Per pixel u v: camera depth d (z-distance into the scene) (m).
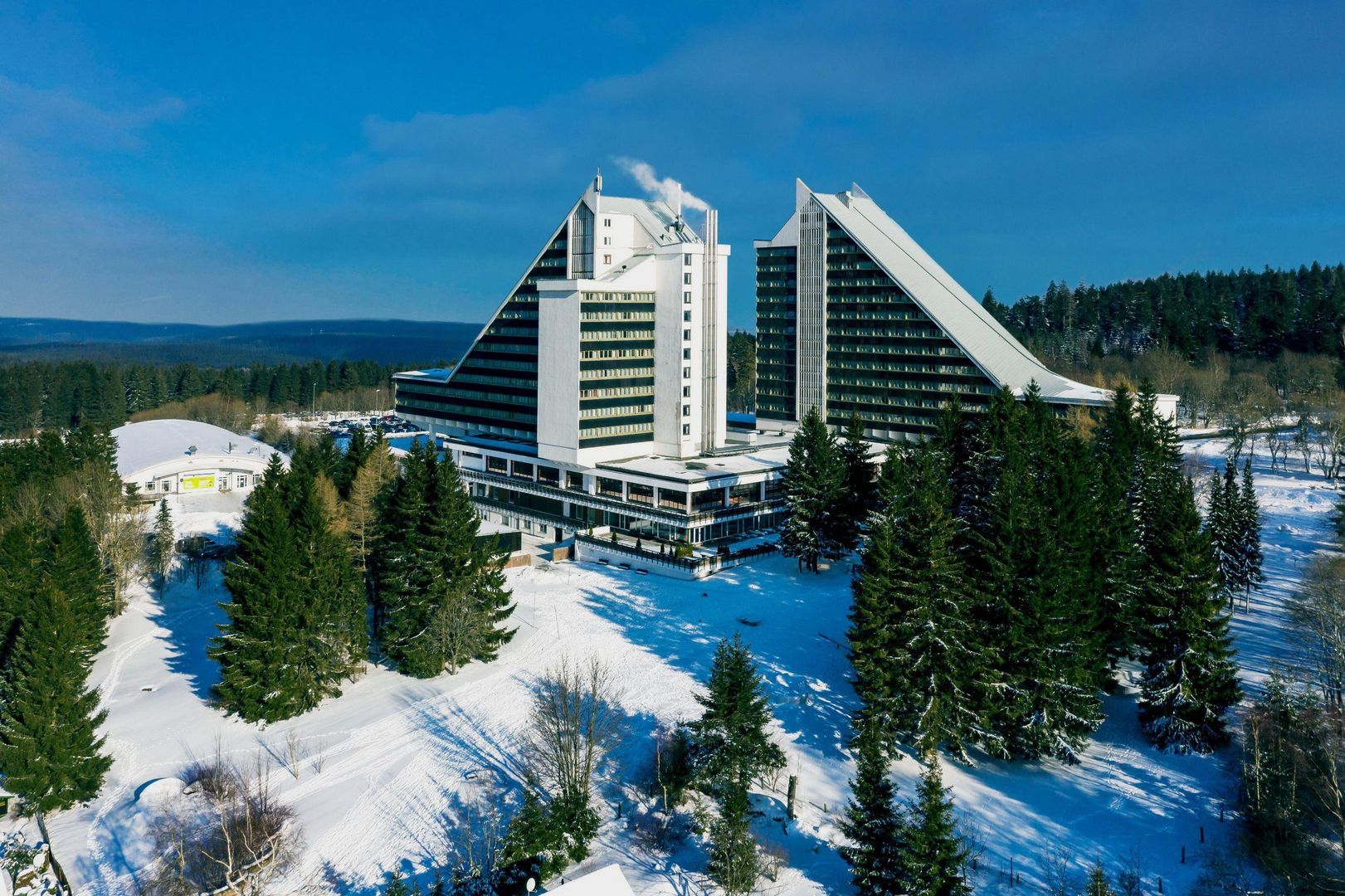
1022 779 89.06
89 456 182.62
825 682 105.19
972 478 128.75
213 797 85.88
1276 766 80.44
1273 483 182.12
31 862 77.56
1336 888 69.06
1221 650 91.62
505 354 183.88
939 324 177.25
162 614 132.38
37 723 85.06
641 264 166.88
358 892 75.44
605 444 166.00
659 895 73.38
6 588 104.25
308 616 101.31
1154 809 83.44
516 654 114.94
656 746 91.25
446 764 92.12
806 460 139.00
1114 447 133.00
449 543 111.50
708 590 132.88
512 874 74.69
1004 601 91.56
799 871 76.50
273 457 156.12
